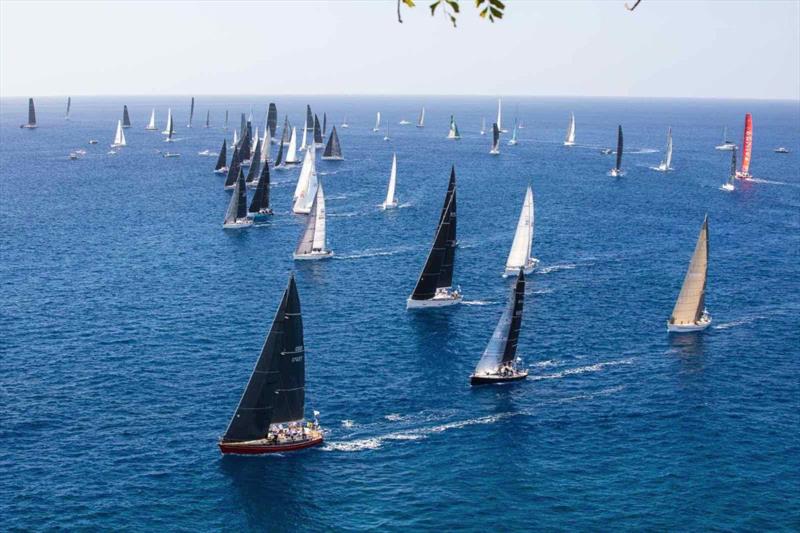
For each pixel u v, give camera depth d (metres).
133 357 99.94
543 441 78.88
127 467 73.06
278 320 75.12
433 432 80.56
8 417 82.62
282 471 72.81
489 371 93.19
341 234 177.50
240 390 90.25
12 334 108.19
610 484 71.19
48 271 143.50
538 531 64.19
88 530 63.66
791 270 147.75
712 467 74.19
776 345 106.75
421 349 103.94
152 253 158.25
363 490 69.94
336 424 82.00
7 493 68.44
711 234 180.88
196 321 114.56
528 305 123.75
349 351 102.81
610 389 91.50
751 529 64.88
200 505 67.50
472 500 68.38
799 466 74.62
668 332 111.31
